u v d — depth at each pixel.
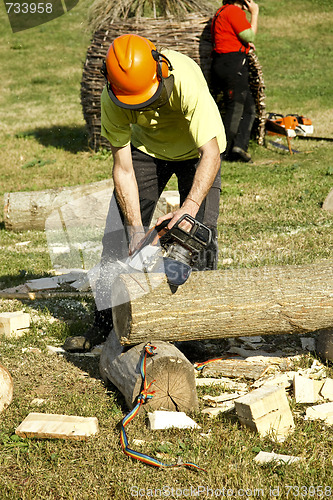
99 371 5.58
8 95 28.84
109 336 5.52
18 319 6.68
